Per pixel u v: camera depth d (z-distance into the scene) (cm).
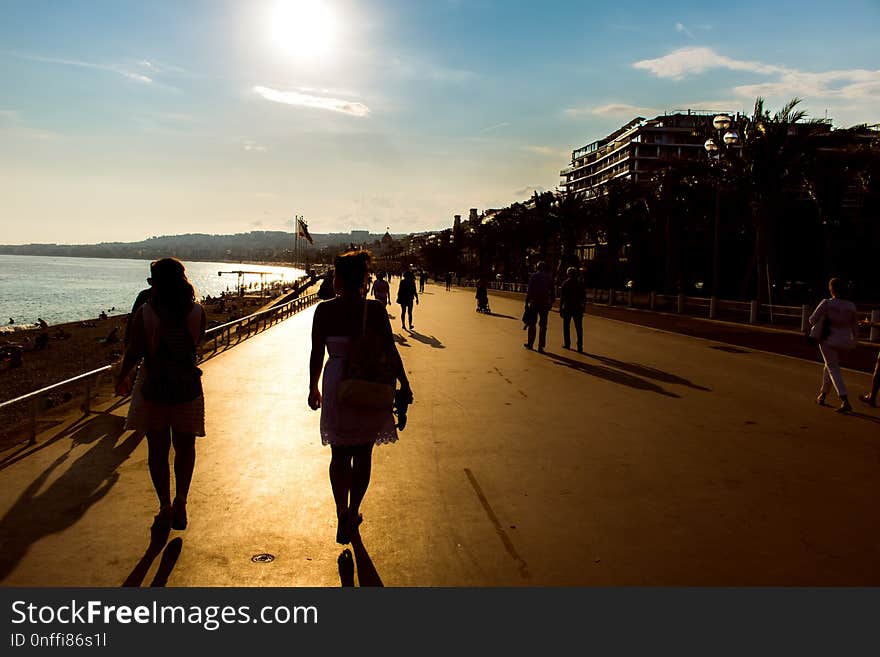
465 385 1029
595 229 5962
